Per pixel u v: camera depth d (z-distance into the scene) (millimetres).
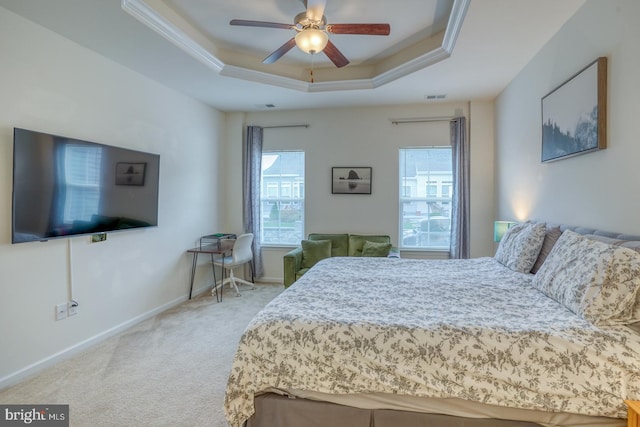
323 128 4922
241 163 5102
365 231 4840
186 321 3477
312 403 1572
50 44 2578
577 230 2283
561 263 1922
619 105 1924
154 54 3035
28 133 2348
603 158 2078
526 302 1844
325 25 2523
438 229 4734
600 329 1420
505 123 3924
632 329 1414
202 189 4566
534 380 1355
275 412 1592
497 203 4266
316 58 3834
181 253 4137
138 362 2590
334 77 4113
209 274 4770
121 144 3236
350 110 4840
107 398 2111
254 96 4285
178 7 2793
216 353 2742
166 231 3873
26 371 2387
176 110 4035
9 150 2305
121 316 3236
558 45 2611
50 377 2371
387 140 4750
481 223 4441
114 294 3156
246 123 5145
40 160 2426
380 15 2922
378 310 1771
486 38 2736
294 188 5109
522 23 2502
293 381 1558
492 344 1427
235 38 3350
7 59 2299
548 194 2852
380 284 2312
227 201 5156
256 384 1581
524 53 3021
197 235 4457
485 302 1869
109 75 3105
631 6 1805
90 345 2883
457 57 3100
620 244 1692
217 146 4930
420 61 3346
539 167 3010
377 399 1525
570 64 2441
